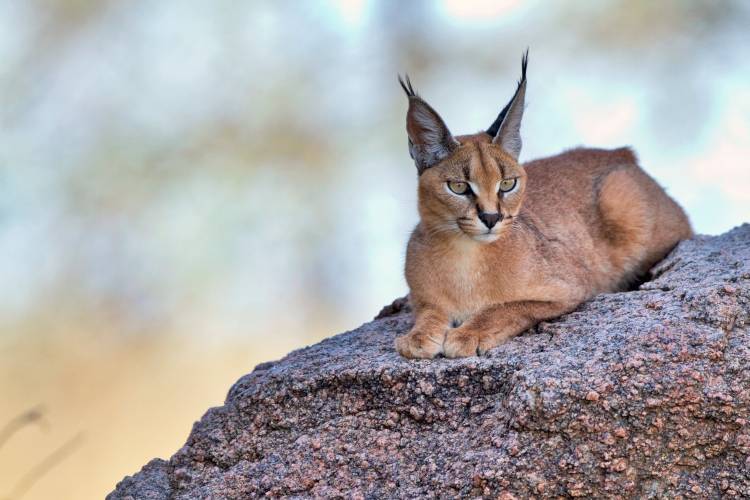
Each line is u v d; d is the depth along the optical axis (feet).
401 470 32.24
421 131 40.47
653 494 29.99
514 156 41.14
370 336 40.57
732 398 30.25
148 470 36.14
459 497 30.63
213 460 35.50
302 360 37.83
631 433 30.17
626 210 45.21
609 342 32.42
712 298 33.30
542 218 43.04
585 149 49.47
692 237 47.06
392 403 33.81
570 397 30.35
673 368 30.81
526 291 39.70
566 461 30.01
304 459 33.42
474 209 38.40
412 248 41.14
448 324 39.68
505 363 32.96
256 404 35.73
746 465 29.94
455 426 32.76
